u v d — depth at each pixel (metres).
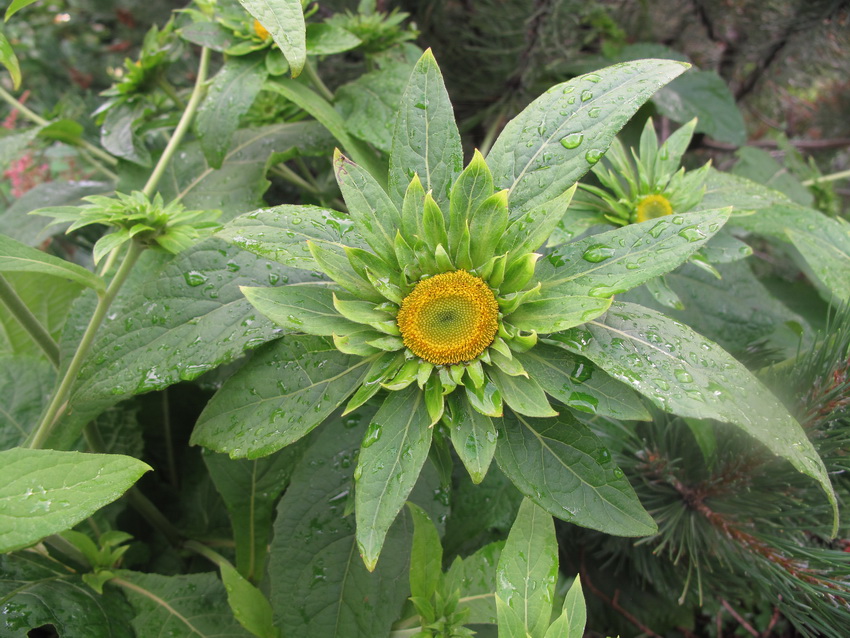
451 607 0.25
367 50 0.39
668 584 0.34
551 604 0.21
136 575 0.29
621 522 0.20
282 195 0.53
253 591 0.27
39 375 0.35
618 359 0.20
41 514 0.17
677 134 0.32
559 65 0.49
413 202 0.21
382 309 0.21
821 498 0.28
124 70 0.63
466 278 0.21
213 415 0.23
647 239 0.20
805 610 0.27
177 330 0.25
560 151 0.22
